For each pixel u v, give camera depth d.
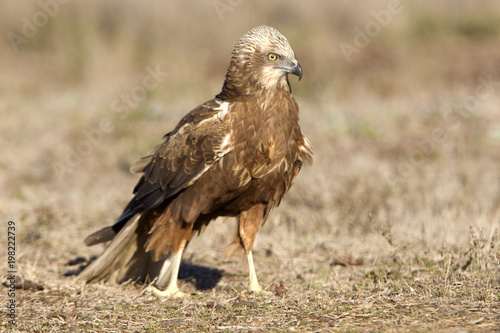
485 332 8.04
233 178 10.59
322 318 9.09
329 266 12.79
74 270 12.82
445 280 10.48
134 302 10.46
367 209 16.62
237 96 10.75
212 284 12.06
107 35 39.62
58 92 34.12
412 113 27.50
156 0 41.16
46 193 19.64
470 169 20.41
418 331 8.20
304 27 40.62
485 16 42.00
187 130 10.95
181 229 10.98
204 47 39.09
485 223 13.94
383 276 11.20
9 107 30.33
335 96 30.52
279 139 10.58
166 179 10.96
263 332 8.63
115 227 11.92
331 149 23.17
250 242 11.21
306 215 16.50
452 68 34.97
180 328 8.98
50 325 9.20
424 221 14.89
